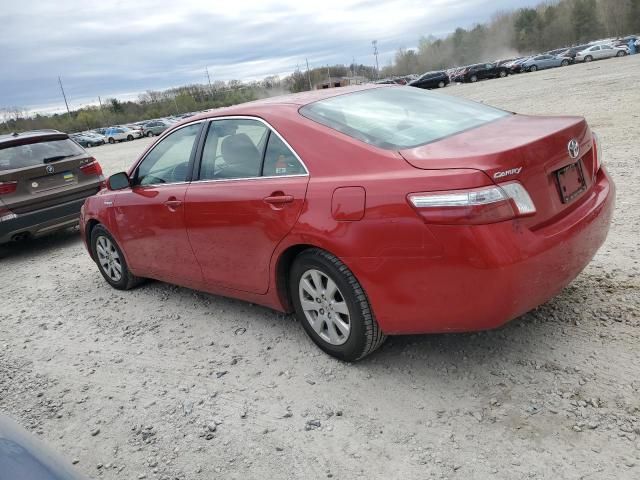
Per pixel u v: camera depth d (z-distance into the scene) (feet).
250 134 12.29
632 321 11.10
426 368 10.78
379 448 8.86
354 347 10.78
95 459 9.78
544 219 9.22
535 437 8.52
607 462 7.84
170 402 11.14
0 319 17.67
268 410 10.34
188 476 8.96
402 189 9.16
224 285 13.44
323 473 8.54
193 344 13.50
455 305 9.07
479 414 9.24
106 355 13.73
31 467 4.83
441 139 10.38
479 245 8.49
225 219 12.39
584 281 13.12
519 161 8.83
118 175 15.31
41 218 24.94
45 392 12.37
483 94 88.48
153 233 15.01
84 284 20.02
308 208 10.52
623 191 19.89
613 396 9.11
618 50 159.43
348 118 11.43
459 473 8.08
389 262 9.45
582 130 10.50
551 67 166.50
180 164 14.19
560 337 10.99
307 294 11.50
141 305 16.71
